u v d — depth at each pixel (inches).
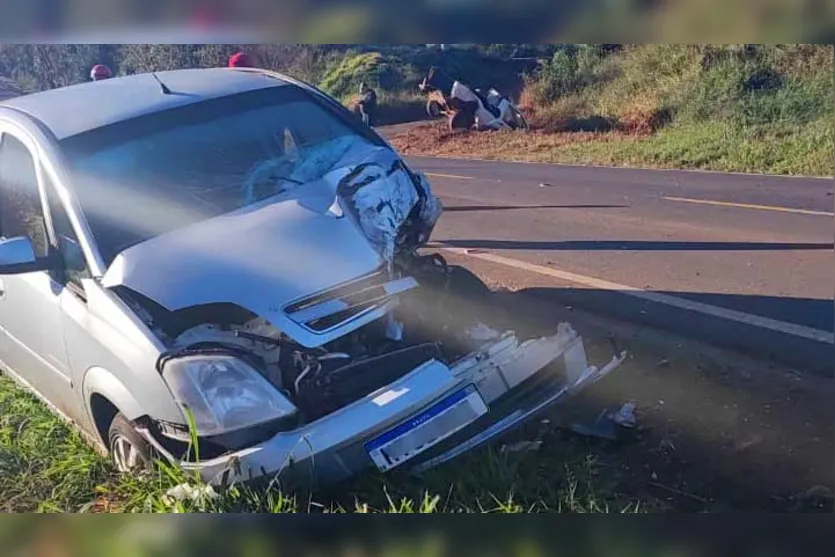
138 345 148.9
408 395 142.9
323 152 191.8
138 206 172.6
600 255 317.4
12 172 191.2
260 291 151.1
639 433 167.8
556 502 144.0
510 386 153.3
